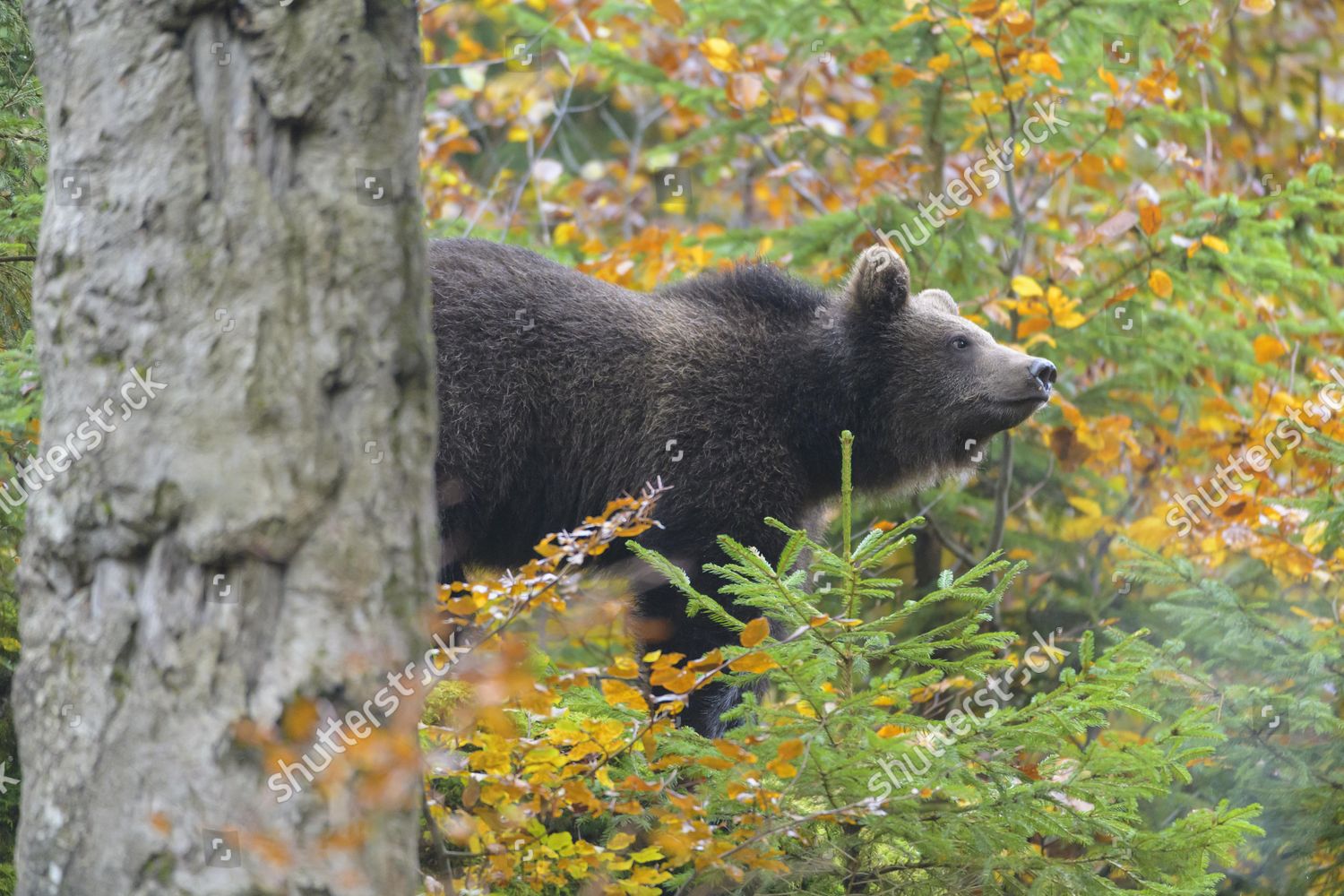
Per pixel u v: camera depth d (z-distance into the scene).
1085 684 7.75
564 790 7.46
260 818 5.39
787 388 11.59
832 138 18.28
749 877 7.81
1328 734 11.02
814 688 7.47
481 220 20.72
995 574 15.80
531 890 8.40
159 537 5.49
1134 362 16.55
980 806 7.86
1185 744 10.57
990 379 11.96
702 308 11.69
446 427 10.39
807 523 12.02
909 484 12.62
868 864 8.63
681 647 10.91
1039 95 17.08
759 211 25.14
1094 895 7.90
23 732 5.72
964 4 16.44
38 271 5.82
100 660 5.53
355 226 5.65
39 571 5.71
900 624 15.68
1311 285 17.25
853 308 12.01
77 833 5.50
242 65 5.60
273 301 5.51
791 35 19.20
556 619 9.54
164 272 5.52
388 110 5.79
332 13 5.68
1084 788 7.91
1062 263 15.13
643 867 7.82
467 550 10.83
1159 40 16.86
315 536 5.52
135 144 5.59
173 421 5.47
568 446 10.89
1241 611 11.40
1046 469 17.08
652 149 23.28
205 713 5.41
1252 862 11.27
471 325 10.62
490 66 24.78
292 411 5.50
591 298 11.22
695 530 10.98
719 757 7.57
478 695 6.61
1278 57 25.64
